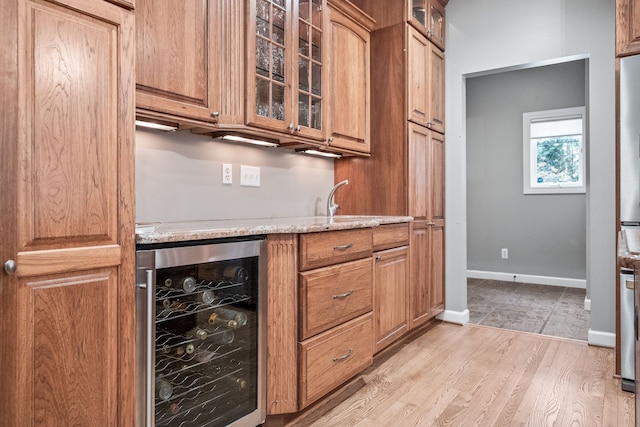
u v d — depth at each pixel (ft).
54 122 3.52
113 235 3.92
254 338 5.33
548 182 15.88
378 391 6.89
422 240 9.80
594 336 9.05
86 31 3.74
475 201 17.33
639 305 2.92
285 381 5.59
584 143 14.97
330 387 6.22
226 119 5.92
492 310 12.19
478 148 17.20
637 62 7.06
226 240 4.94
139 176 5.96
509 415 6.07
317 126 7.73
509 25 10.04
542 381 7.26
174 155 6.41
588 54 9.08
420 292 9.63
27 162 3.36
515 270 16.53
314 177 9.43
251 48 6.08
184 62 5.43
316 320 5.91
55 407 3.54
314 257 5.92
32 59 3.39
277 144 7.70
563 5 9.34
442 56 10.89
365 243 7.11
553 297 13.79
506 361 8.21
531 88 15.99
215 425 4.92
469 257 17.53
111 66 3.92
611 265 8.86
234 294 5.11
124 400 3.98
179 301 4.58
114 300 3.92
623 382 6.90
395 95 9.41
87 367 3.74
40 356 3.45
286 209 8.57
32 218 3.39
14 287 3.31
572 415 6.07
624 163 7.16
